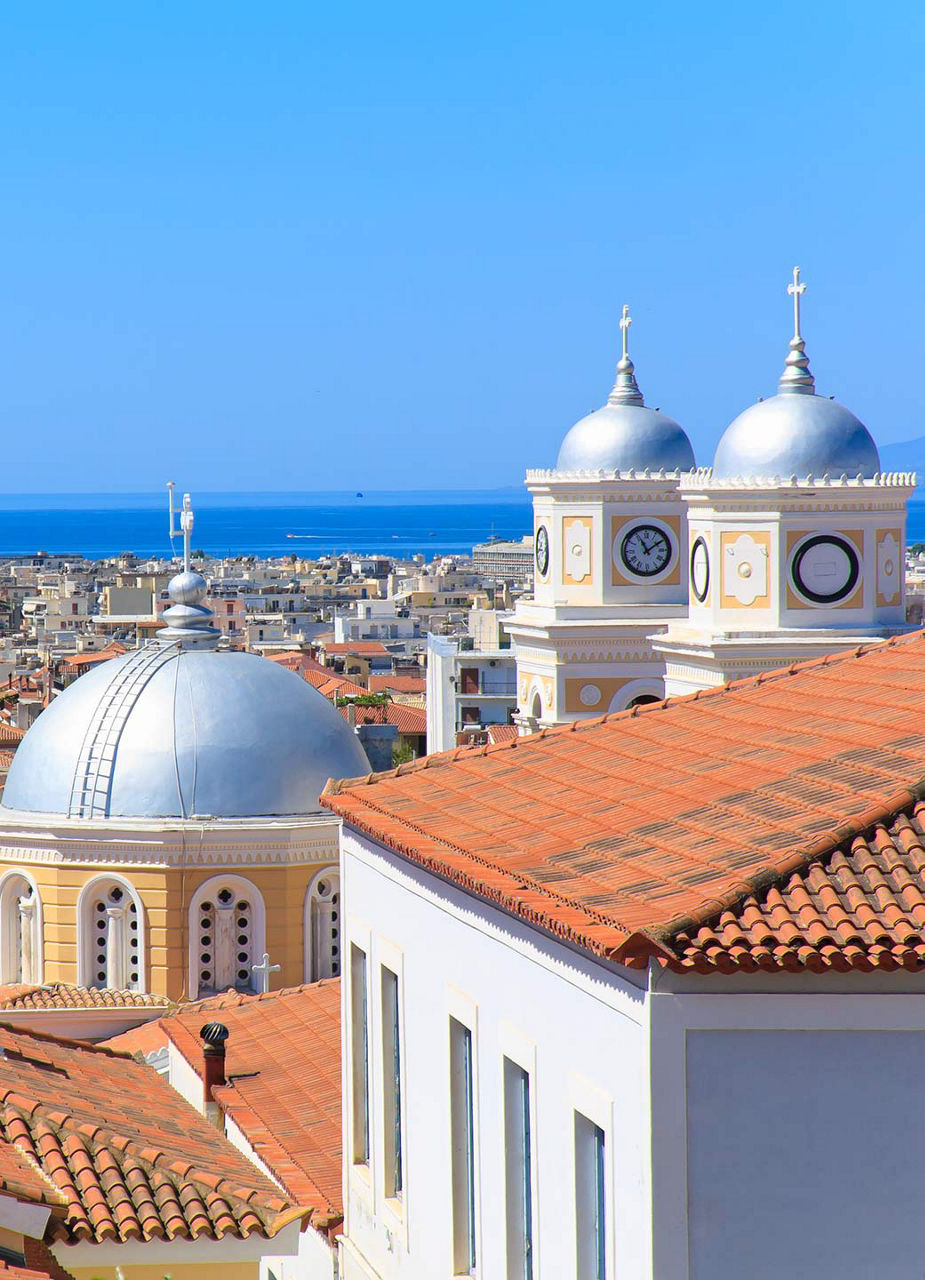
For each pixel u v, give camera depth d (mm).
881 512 64125
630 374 78625
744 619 64562
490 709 129875
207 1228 24531
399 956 26203
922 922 17578
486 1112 22594
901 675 25234
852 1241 17797
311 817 62094
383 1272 26984
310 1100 33531
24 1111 26469
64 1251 23922
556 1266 20375
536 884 20203
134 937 61531
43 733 64125
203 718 62781
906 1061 17766
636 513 76562
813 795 20438
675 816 21344
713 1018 17719
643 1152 17938
